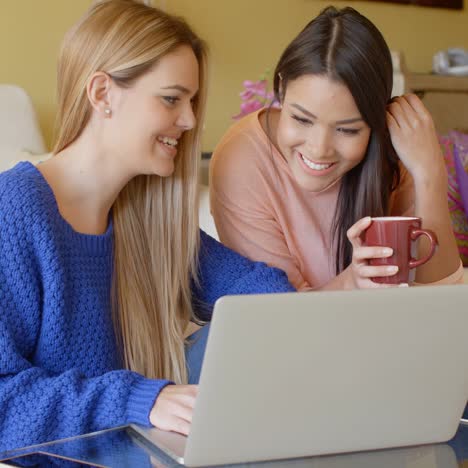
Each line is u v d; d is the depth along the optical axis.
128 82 1.44
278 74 1.70
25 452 1.10
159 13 1.49
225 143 1.92
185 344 1.72
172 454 1.08
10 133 3.10
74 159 1.50
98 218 1.54
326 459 1.11
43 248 1.38
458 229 2.99
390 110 1.79
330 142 1.62
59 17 3.77
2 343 1.31
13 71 3.70
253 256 1.86
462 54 4.38
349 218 1.82
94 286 1.51
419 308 1.06
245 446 1.06
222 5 4.14
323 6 4.43
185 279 1.68
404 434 1.15
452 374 1.13
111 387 1.26
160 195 1.62
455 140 3.14
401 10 4.68
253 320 0.98
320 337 1.03
